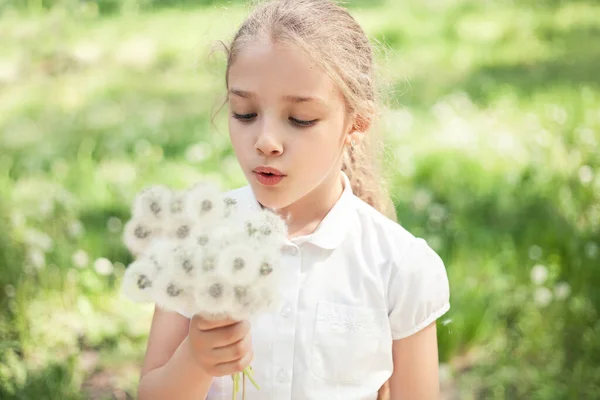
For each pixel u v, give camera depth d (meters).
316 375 2.04
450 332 3.80
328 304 2.07
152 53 8.01
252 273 1.42
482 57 7.95
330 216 2.12
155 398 1.89
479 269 4.23
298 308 2.06
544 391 3.61
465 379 3.70
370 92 2.20
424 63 7.73
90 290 4.13
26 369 3.50
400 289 2.09
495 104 6.61
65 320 3.92
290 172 1.88
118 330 3.96
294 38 1.88
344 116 2.00
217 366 1.68
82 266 4.20
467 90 7.01
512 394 3.63
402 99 6.73
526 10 9.36
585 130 5.68
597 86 7.07
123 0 9.23
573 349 3.77
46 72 7.56
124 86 7.29
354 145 2.20
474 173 5.28
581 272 4.11
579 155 5.21
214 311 1.45
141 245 1.56
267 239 1.51
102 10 9.06
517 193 5.02
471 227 4.71
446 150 5.59
